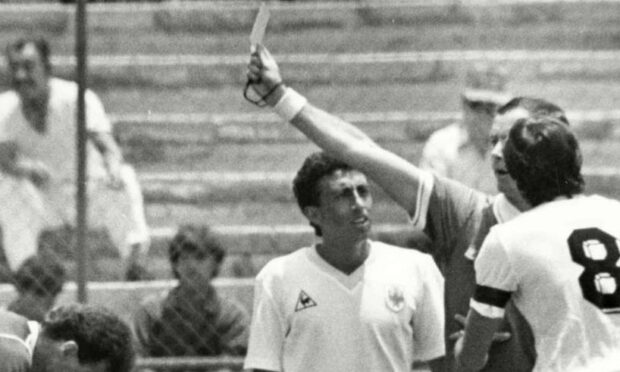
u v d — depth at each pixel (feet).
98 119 78.48
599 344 42.06
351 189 51.19
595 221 43.01
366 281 51.08
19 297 70.69
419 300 51.42
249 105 96.58
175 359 68.08
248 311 77.05
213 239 69.46
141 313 69.00
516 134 44.06
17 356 43.16
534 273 42.75
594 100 94.99
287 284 51.19
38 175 78.43
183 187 88.94
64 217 78.18
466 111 78.48
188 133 92.84
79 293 64.59
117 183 77.77
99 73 97.09
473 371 45.27
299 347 50.85
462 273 49.06
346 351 50.57
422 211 49.16
